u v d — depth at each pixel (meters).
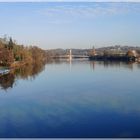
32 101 68.44
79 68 180.25
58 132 44.88
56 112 57.41
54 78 118.56
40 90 84.75
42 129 46.47
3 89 86.94
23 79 114.38
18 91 83.00
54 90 84.56
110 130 45.53
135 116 53.50
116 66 195.00
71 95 75.81
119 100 68.25
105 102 66.12
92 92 80.31
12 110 59.75
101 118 52.34
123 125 48.09
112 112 56.56
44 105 63.84
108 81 105.44
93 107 61.25
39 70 162.25
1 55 159.62
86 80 109.88
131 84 96.00
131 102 65.81
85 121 50.53
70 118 52.59
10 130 46.28
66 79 114.50
